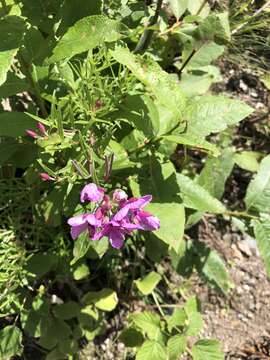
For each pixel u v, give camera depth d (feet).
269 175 0.93
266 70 1.12
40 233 0.90
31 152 0.84
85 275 0.95
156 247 0.99
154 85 0.70
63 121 0.77
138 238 1.04
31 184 0.87
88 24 0.64
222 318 1.14
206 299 1.14
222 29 0.95
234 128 1.22
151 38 0.92
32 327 0.93
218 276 1.04
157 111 0.76
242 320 1.14
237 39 1.06
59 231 0.93
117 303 1.07
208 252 1.04
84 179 0.75
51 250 0.92
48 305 0.93
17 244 0.87
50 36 0.71
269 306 1.16
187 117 0.79
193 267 1.04
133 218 0.68
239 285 1.17
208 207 0.83
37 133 0.76
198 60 1.00
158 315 1.06
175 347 0.93
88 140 0.75
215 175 1.01
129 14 0.89
